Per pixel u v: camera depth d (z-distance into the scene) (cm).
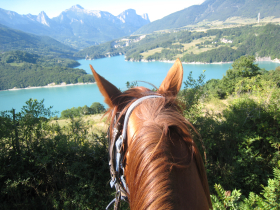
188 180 53
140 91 84
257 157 325
